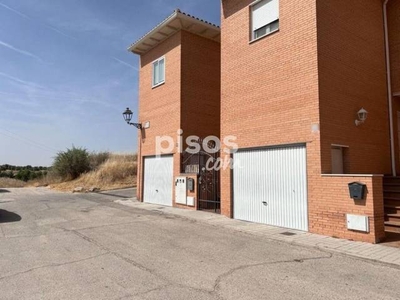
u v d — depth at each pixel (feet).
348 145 29.76
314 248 22.35
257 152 32.83
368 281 16.03
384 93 35.60
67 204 50.19
